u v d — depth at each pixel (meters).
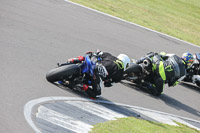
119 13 65.19
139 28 59.12
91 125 19.84
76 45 38.72
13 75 24.19
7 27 36.03
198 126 28.89
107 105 25.31
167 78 32.34
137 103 28.88
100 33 47.53
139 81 32.94
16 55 28.88
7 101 19.50
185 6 97.12
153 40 54.62
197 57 39.28
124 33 52.41
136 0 84.62
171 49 53.19
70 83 25.41
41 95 22.31
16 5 46.22
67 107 21.72
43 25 41.53
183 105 33.53
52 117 19.27
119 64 26.36
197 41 65.31
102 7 65.12
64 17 48.84
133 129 21.50
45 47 34.06
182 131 25.14
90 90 25.36
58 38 38.78
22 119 17.83
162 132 22.84
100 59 26.00
